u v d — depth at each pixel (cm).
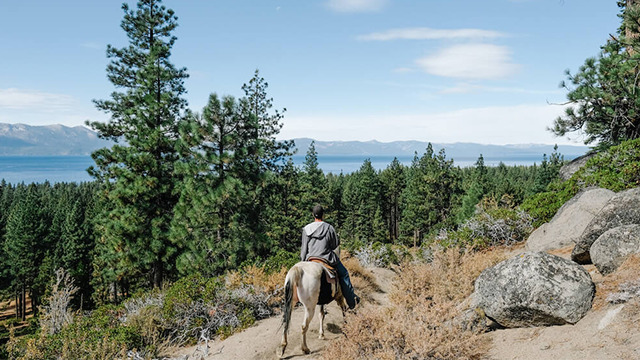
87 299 5741
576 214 1068
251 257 1950
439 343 571
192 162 1911
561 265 622
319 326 908
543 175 6269
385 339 609
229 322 957
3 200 10800
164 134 2325
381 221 7369
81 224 6222
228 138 1914
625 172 1193
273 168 3122
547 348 539
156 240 2100
